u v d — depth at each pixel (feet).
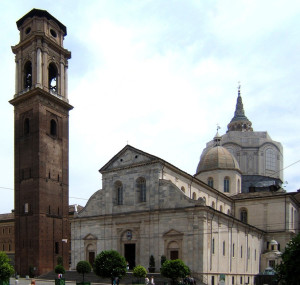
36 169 225.56
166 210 188.44
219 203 259.39
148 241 192.44
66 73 261.65
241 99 394.73
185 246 179.42
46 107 238.07
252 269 231.71
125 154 212.64
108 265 139.44
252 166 338.13
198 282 168.96
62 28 264.31
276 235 257.14
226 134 354.13
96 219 215.51
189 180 222.28
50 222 226.38
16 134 242.17
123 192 208.95
